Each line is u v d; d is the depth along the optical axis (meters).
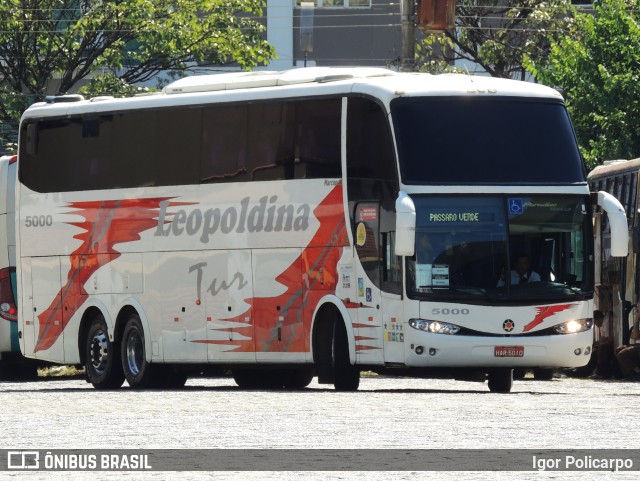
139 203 60.78
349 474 26.42
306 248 54.44
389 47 124.38
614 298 69.12
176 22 118.50
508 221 52.16
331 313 54.16
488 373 55.38
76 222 63.53
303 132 54.84
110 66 119.19
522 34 117.00
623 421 37.03
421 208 51.44
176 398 48.47
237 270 56.91
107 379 62.28
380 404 43.72
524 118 53.44
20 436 34.00
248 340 56.53
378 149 52.25
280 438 32.94
